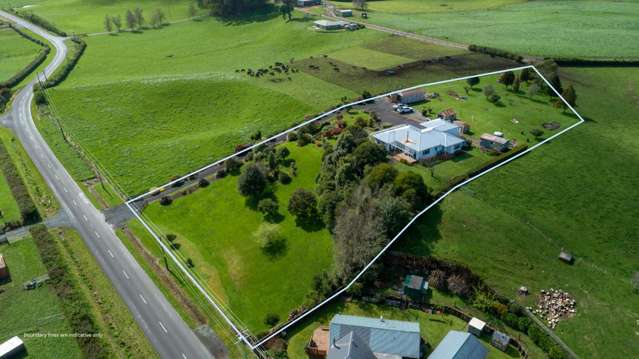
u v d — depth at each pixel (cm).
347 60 18600
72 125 14488
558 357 6397
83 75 19050
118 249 9056
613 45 17650
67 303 7594
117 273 8431
